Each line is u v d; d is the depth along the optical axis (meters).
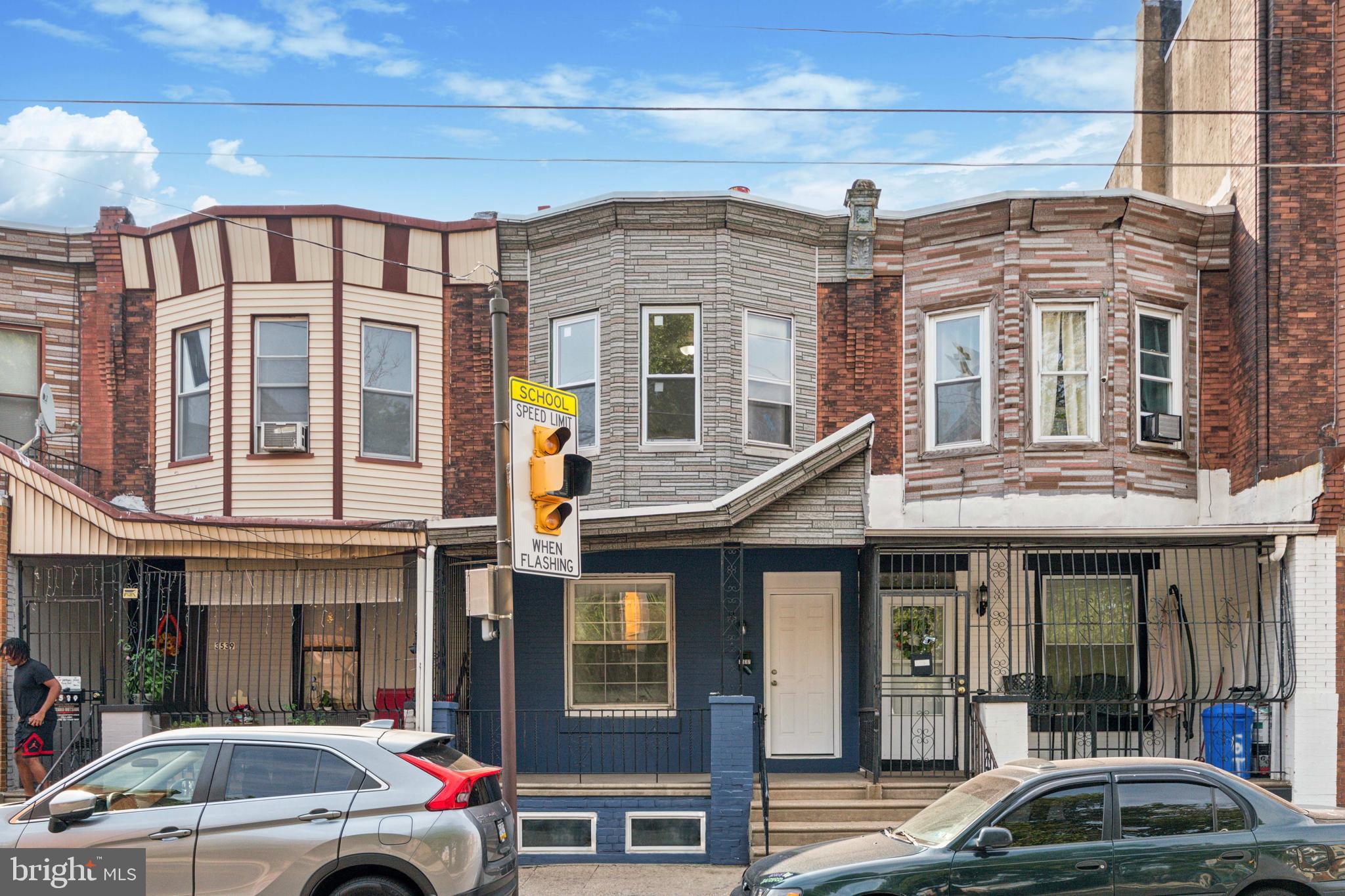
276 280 14.93
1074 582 14.49
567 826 11.91
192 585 13.64
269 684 14.16
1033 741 14.11
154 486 15.41
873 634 12.80
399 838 7.50
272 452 14.61
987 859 7.60
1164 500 14.37
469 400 15.41
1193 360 14.77
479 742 14.31
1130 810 7.79
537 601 14.62
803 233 15.14
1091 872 7.57
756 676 14.28
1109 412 14.18
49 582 13.94
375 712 13.24
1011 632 14.40
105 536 12.70
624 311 14.63
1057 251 14.47
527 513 9.69
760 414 14.87
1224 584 13.90
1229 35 15.55
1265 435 13.59
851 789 12.67
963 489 14.48
